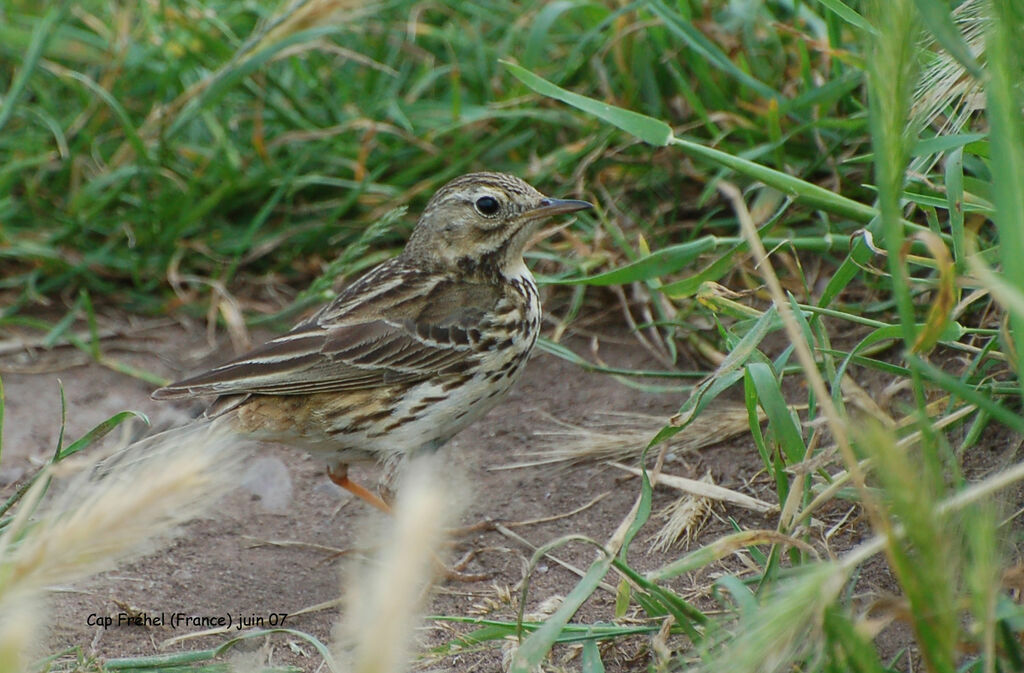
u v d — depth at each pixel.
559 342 13.55
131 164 15.31
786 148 13.34
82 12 16.23
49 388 13.41
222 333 14.38
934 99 8.80
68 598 10.05
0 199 15.01
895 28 6.16
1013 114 6.26
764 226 10.35
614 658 8.71
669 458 11.41
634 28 13.75
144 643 9.49
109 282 15.09
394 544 4.43
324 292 13.86
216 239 15.16
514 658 7.76
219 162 15.15
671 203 14.34
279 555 10.80
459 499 5.89
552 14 13.81
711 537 10.22
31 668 8.54
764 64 13.97
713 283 10.51
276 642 9.49
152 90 16.12
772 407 8.55
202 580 10.41
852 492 8.88
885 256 11.20
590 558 10.31
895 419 10.61
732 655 5.90
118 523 5.34
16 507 10.79
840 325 12.18
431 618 8.75
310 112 15.62
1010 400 10.16
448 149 15.08
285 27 13.98
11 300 14.77
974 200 9.84
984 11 7.43
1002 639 6.74
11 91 14.39
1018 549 8.21
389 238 15.13
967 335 10.98
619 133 13.84
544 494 11.33
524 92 14.69
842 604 8.37
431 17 16.17
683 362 12.91
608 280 10.67
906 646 8.17
